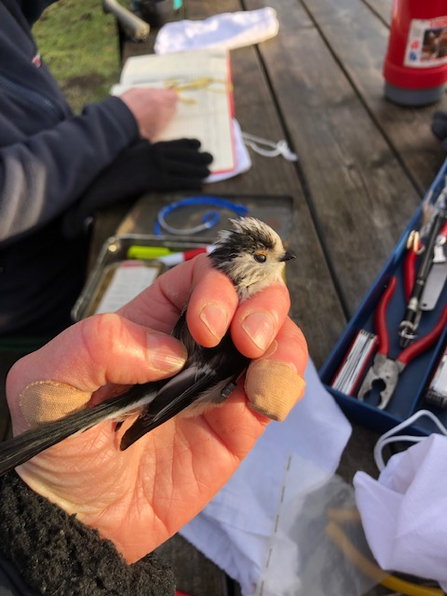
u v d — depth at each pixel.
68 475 0.20
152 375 0.20
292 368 0.20
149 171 0.42
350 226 0.39
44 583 0.17
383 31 0.60
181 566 0.24
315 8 0.66
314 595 0.22
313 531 0.24
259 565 0.23
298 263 0.37
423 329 0.32
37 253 0.47
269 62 0.58
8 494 0.18
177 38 0.61
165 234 0.39
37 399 0.19
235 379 0.22
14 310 0.47
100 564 0.18
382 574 0.23
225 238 0.26
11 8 0.47
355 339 0.31
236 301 0.20
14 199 0.38
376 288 0.33
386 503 0.23
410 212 0.40
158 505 0.23
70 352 0.19
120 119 0.43
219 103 0.49
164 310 0.25
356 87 0.52
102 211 0.42
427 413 0.26
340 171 0.44
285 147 0.46
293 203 0.41
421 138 0.46
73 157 0.40
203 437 0.23
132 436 0.19
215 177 0.43
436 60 0.46
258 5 0.68
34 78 0.47
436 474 0.22
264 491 0.25
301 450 0.26
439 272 0.34
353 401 0.27
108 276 0.36
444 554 0.21
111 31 1.11
